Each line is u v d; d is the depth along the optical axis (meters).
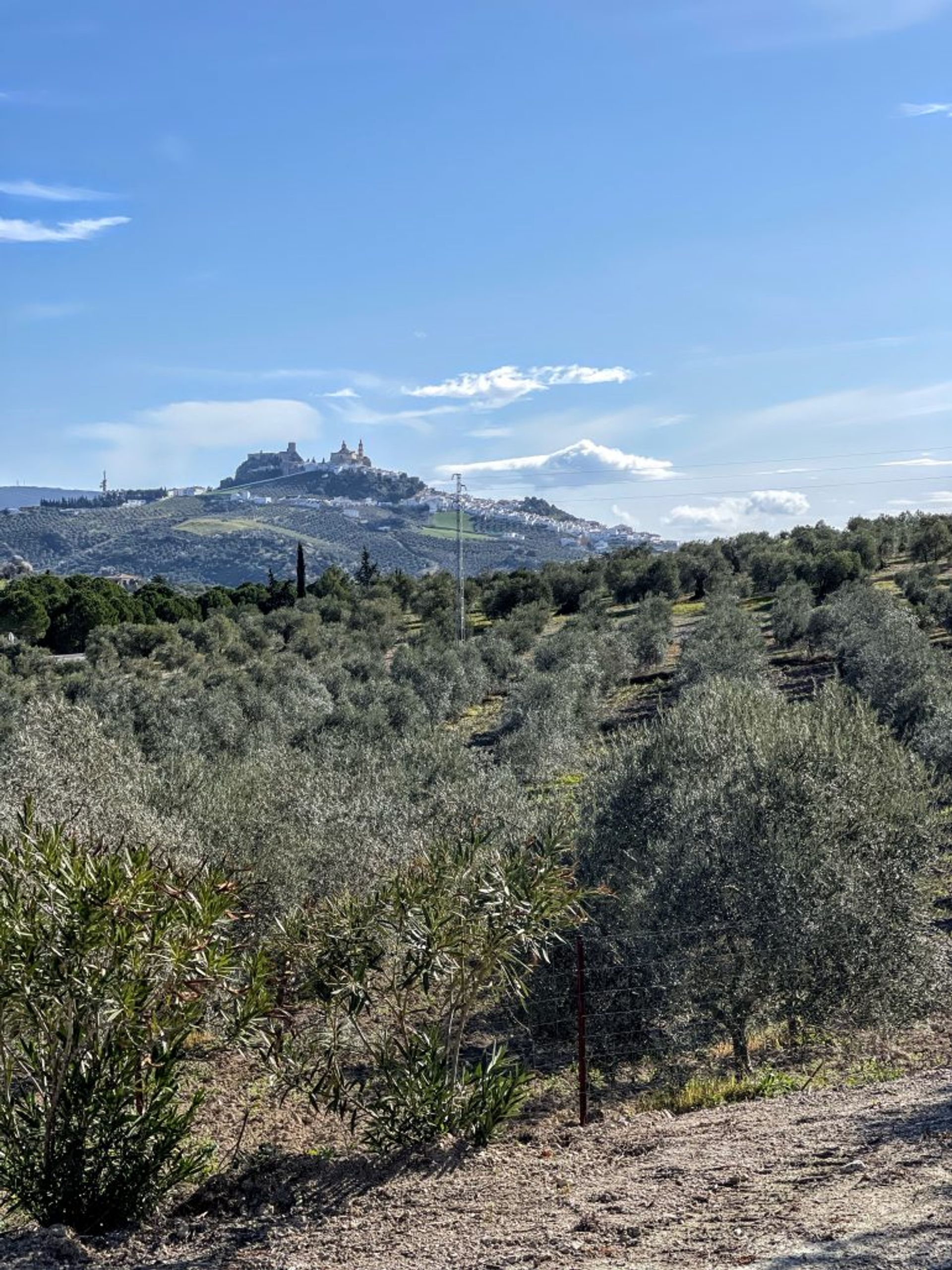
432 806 17.56
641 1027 11.51
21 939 6.73
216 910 7.27
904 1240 4.71
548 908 8.52
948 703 24.45
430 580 90.00
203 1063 11.39
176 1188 7.98
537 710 34.62
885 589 58.84
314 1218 6.93
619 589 70.62
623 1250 5.36
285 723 38.28
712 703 15.17
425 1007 10.69
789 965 10.63
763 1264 4.76
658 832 12.83
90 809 14.68
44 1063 7.22
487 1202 6.71
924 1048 11.04
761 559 66.50
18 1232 7.10
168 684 44.94
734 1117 8.23
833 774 11.59
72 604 72.25
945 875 13.01
